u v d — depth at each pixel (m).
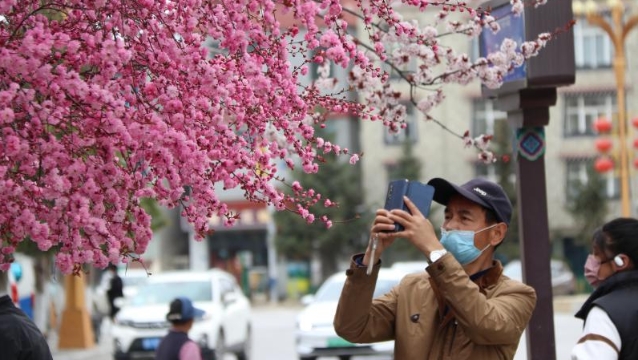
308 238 86.81
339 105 10.05
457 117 91.31
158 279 38.38
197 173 8.63
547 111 12.33
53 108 8.03
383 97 10.20
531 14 11.44
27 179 8.45
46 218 8.30
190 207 8.91
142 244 8.75
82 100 8.10
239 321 38.81
